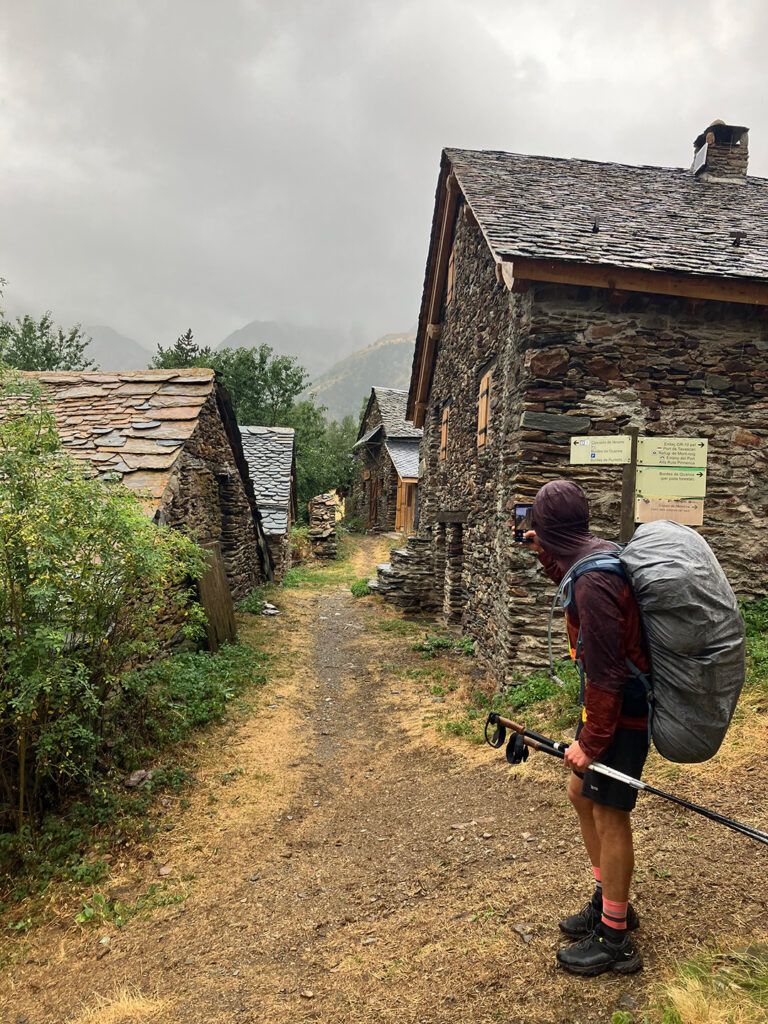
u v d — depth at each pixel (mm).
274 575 15734
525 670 6609
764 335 6531
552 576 2449
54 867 3746
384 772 5246
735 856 2863
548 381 6387
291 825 4371
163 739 5422
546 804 3994
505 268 6660
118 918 3350
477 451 8953
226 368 31000
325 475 31188
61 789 4406
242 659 8289
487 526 8156
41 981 2926
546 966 2387
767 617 6246
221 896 3529
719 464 6504
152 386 9047
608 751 2162
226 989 2721
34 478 3848
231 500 11273
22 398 7137
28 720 3764
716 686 1937
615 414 6438
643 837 3213
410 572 12547
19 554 3633
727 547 6512
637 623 2047
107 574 4156
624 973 2236
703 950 2256
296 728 6297
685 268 5871
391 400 30500
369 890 3424
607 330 6418
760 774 3594
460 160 9695
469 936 2738
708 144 9922
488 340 8367
